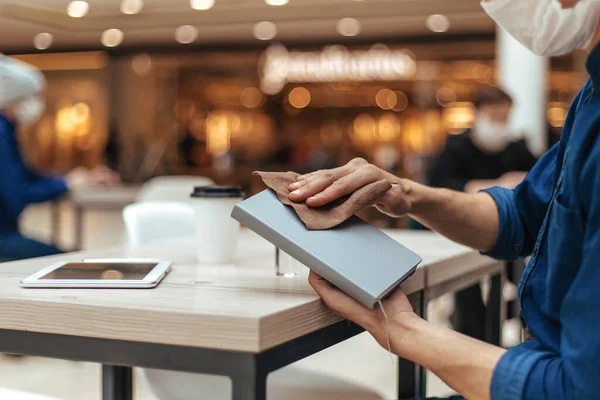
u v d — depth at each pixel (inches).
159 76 560.4
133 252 58.8
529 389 32.2
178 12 326.3
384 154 504.7
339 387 58.6
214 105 576.7
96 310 34.2
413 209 48.8
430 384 117.3
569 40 37.5
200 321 32.1
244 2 313.6
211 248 51.3
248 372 31.4
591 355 30.5
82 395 108.4
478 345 34.4
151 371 60.0
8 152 119.3
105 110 562.9
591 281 31.4
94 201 191.3
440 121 499.8
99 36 415.8
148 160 544.7
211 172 518.0
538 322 38.2
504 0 37.9
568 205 35.4
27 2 295.4
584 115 34.9
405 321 36.3
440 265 53.9
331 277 35.9
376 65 469.1
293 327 33.9
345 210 39.9
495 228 51.0
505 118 134.7
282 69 484.7
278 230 36.9
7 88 119.6
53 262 51.8
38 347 36.0
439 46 433.7
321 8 321.1
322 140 570.3
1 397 48.0
